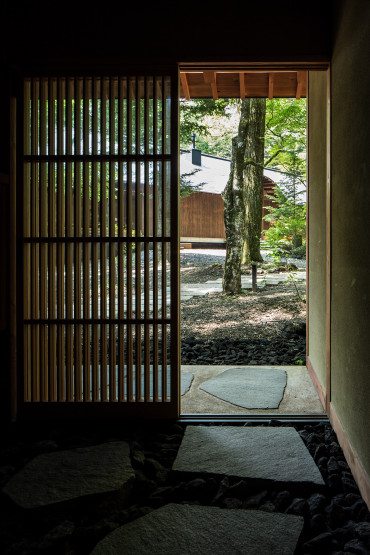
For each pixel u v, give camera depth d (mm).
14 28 2779
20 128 2799
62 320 2840
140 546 1588
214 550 1562
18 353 2818
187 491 1948
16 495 1866
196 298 7586
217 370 3980
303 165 10352
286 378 3691
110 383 2830
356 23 2086
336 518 1757
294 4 2717
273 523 1720
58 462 2178
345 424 2303
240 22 2730
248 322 6016
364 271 1940
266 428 2609
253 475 2025
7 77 2771
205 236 18891
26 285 2855
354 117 2123
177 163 2787
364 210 1939
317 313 3387
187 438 2469
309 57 2711
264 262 11008
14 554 1576
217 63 2764
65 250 2844
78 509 1849
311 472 2053
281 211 9688
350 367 2201
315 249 3508
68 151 2832
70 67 2791
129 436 2582
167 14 2754
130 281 2838
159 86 2924
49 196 2838
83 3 2770
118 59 2770
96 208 2859
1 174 2643
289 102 10422
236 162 7711
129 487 2004
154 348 2822
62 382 2848
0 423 2754
